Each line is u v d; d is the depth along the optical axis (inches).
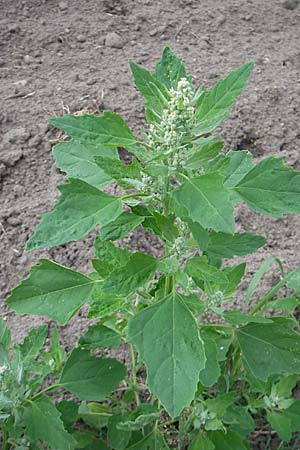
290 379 20.1
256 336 18.7
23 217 26.6
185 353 14.9
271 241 27.3
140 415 18.6
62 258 25.6
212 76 33.0
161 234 16.1
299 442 21.8
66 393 22.0
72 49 34.2
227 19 37.6
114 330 18.6
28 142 29.0
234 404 21.4
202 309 17.1
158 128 14.8
